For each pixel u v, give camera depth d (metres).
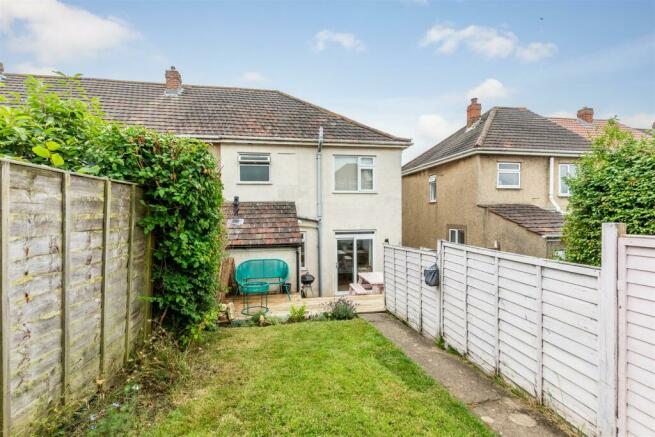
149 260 4.29
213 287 5.17
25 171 2.16
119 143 3.93
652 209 5.77
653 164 5.95
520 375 3.79
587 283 2.96
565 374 3.20
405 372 4.24
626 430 2.64
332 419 3.14
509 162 13.13
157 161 4.12
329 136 11.77
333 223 11.76
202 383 3.78
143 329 4.22
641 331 2.54
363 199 11.97
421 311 6.10
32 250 2.24
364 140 11.79
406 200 19.97
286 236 9.77
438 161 15.16
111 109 11.23
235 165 11.12
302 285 10.91
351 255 11.94
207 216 4.82
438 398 3.62
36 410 2.31
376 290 9.71
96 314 3.12
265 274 8.70
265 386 3.74
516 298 3.85
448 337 5.30
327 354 4.72
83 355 2.91
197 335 4.63
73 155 3.81
